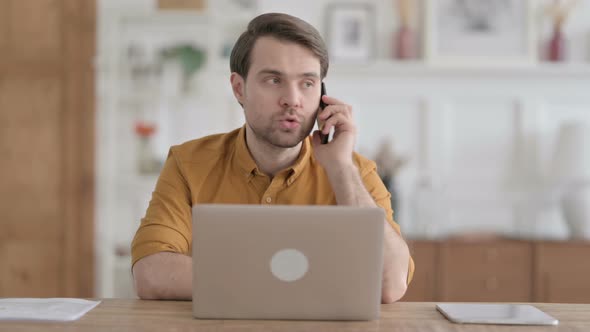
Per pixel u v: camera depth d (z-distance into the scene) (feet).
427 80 12.10
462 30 11.91
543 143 12.13
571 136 11.11
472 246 10.85
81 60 11.44
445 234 11.57
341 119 5.08
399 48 11.82
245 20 11.65
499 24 11.90
